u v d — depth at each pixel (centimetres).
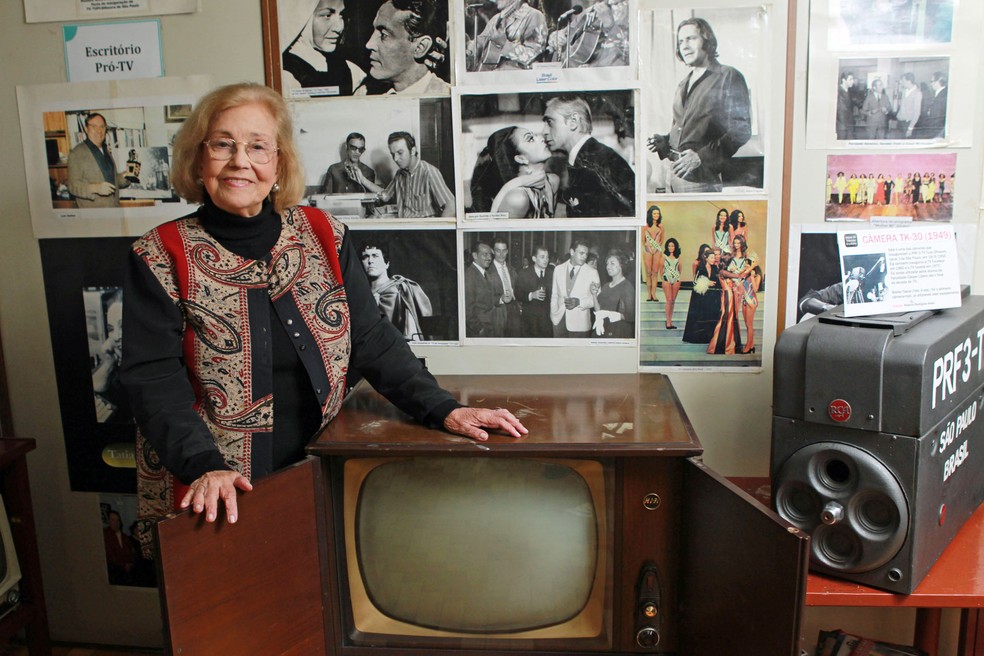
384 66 145
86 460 169
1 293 164
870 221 140
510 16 140
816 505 108
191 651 87
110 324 162
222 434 111
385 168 148
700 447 98
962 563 110
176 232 109
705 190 142
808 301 143
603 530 105
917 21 133
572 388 132
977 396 118
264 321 111
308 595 103
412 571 113
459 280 150
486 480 108
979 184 136
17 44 154
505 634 111
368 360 122
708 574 96
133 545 171
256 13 147
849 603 105
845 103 136
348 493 107
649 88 139
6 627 145
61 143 156
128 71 152
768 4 135
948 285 113
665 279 146
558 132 143
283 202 115
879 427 101
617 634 107
